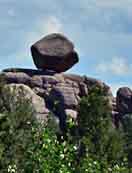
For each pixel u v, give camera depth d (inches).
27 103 790.5
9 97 792.9
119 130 3191.4
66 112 4458.7
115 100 5049.2
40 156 701.9
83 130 3102.9
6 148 642.8
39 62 5073.8
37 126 726.5
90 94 3599.9
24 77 4736.7
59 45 5113.2
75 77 4958.2
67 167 744.3
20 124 693.3
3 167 629.9
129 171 992.2
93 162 833.5
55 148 727.7
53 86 4758.9
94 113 3432.6
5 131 623.5
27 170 676.1
